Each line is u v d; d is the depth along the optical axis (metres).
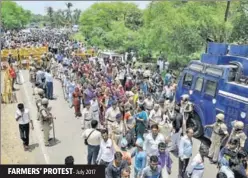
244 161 8.13
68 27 56.31
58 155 10.08
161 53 23.84
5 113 14.12
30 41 40.41
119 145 9.77
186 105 11.59
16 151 10.36
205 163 9.98
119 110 10.15
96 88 13.41
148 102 11.59
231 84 10.16
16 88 19.06
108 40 31.02
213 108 10.87
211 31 20.64
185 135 8.41
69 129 12.26
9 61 21.67
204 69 11.58
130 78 16.34
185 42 21.27
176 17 21.58
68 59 22.80
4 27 47.84
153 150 7.80
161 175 6.92
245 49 10.96
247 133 9.36
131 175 8.88
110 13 32.50
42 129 11.23
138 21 32.31
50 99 16.84
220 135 9.73
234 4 20.47
